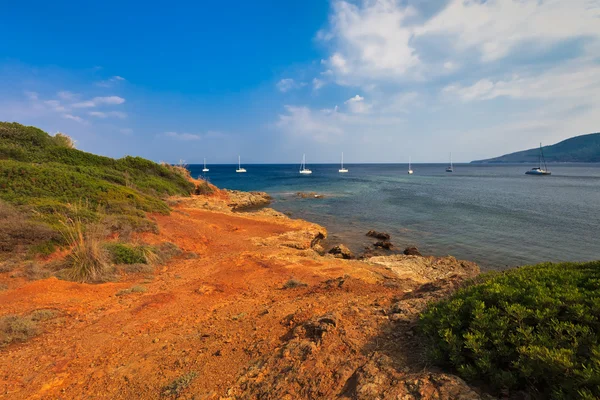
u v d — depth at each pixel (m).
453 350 3.24
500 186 61.88
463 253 19.08
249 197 40.28
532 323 3.39
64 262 10.14
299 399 3.31
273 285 9.67
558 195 46.00
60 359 5.24
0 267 9.22
